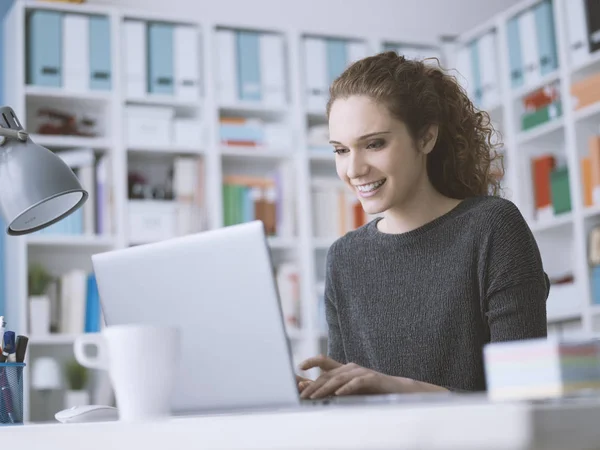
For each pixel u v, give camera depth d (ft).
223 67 13.52
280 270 13.37
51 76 12.64
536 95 13.79
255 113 14.01
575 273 13.14
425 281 5.52
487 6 15.75
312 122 14.38
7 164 4.36
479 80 14.62
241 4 14.58
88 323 12.25
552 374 2.31
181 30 13.35
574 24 12.96
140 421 2.61
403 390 3.87
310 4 14.98
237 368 3.52
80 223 12.50
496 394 2.41
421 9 15.60
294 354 13.23
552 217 13.21
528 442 2.00
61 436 2.81
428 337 5.44
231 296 3.52
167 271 3.67
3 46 13.24
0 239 12.69
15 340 4.36
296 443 2.29
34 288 12.10
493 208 5.45
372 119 5.37
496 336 5.11
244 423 2.39
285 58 13.99
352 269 5.88
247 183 13.47
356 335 5.85
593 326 12.35
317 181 13.83
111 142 12.80
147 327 3.10
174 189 13.12
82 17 12.87
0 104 13.14
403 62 5.69
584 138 12.87
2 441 2.97
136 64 13.08
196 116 13.67
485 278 5.31
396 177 5.42
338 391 3.84
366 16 15.26
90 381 12.33
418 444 2.11
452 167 5.86
